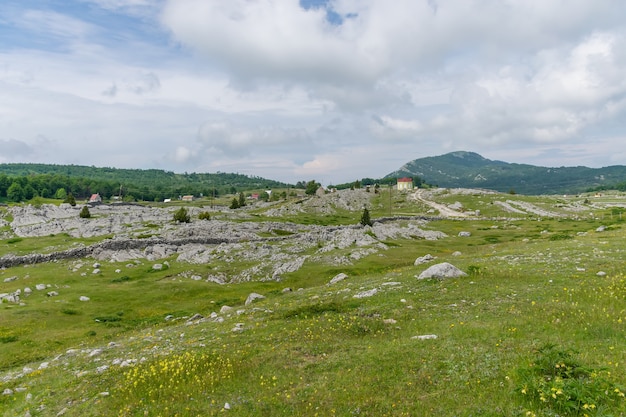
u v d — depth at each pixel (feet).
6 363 106.83
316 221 521.65
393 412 46.14
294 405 50.52
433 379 52.75
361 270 213.05
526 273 109.29
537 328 66.90
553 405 41.91
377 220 485.15
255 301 141.69
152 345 89.04
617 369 47.85
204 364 66.28
